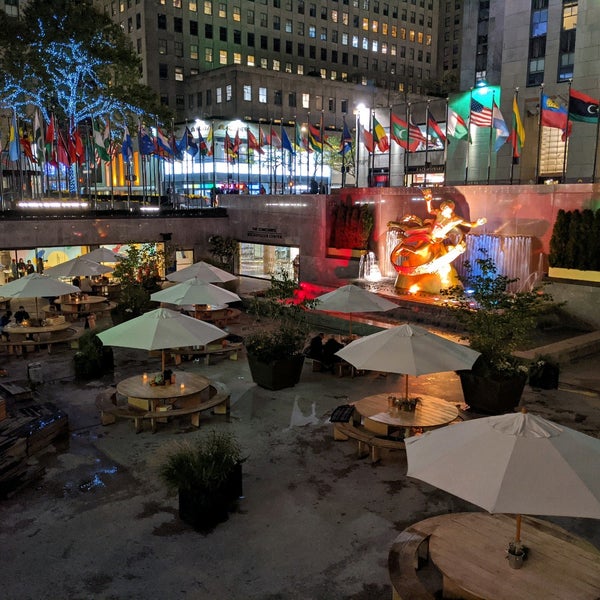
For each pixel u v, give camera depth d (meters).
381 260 29.14
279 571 7.65
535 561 6.16
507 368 13.09
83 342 16.36
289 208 32.00
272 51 96.81
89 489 9.74
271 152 59.03
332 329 22.23
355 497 9.55
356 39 105.88
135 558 7.90
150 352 17.83
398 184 48.91
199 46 90.06
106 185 64.81
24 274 29.25
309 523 8.78
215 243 34.56
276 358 14.73
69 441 11.65
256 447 11.41
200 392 13.05
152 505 9.25
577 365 17.66
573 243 21.64
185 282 18.36
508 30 41.75
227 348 17.44
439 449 6.21
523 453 5.72
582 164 38.31
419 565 7.32
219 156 64.38
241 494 9.52
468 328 14.27
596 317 20.73
